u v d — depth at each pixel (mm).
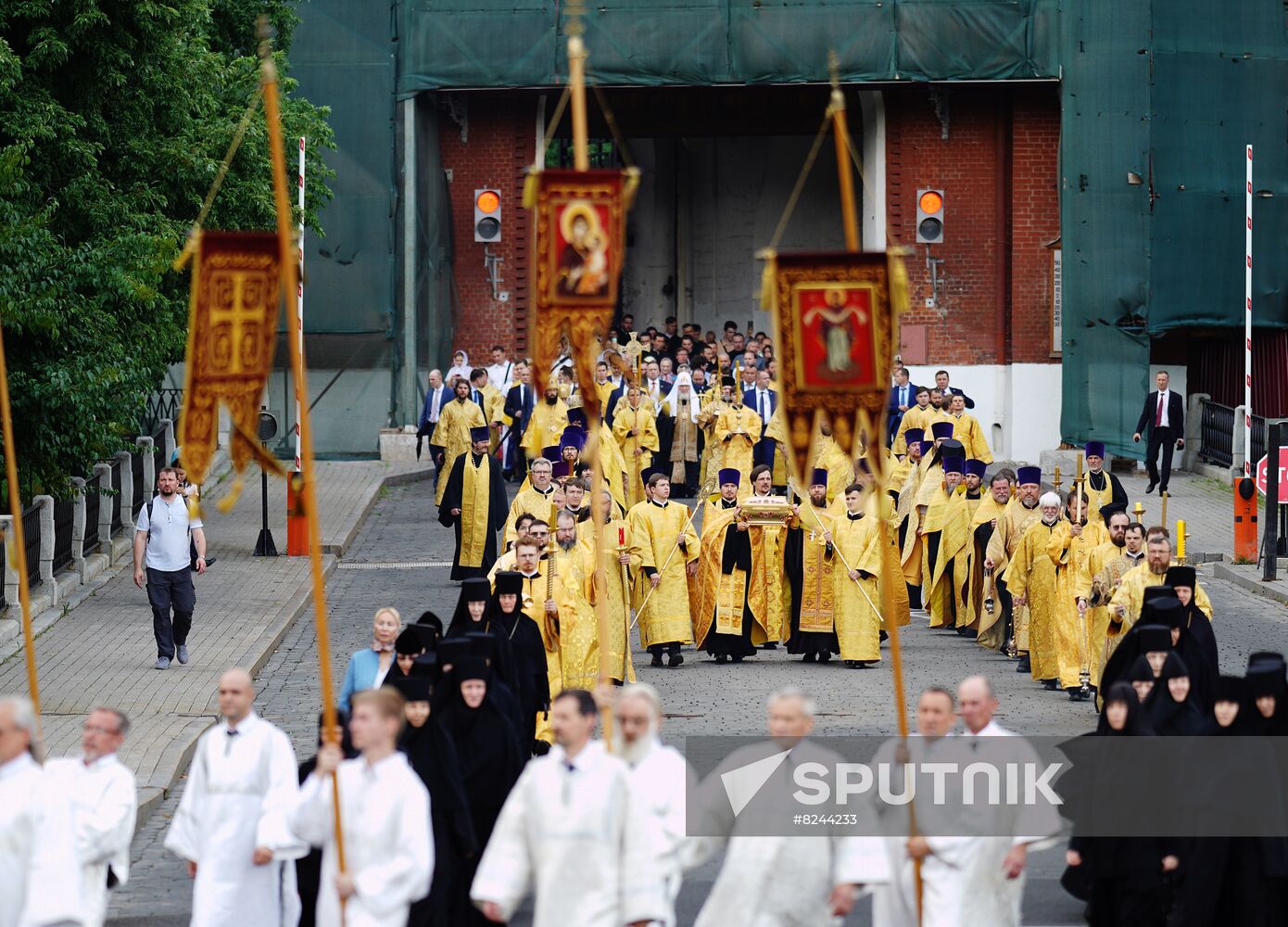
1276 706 29531
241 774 28312
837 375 27359
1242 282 96250
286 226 26016
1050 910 32594
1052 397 98688
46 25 59906
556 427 83000
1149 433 87062
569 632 45531
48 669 51469
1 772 24609
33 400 54344
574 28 29094
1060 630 51344
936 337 99375
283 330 96125
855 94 100062
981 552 60625
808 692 51438
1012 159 98438
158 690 49281
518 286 100125
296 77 95750
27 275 53781
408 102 95875
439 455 81750
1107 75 94938
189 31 71188
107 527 69000
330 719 25844
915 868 25750
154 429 83625
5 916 24328
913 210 99062
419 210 97188
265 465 27953
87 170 61375
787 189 116438
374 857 25328
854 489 56031
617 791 24594
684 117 104875
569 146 116688
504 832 24891
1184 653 36125
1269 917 29219
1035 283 98625
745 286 117562
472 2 96125
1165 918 29766
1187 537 75750
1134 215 95250
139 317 60500
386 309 96000
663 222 117250
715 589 56438
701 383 91188
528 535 45562
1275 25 96188
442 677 32031
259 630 57469
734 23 96188
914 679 53781
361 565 70812
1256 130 96125
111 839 26859
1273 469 67062
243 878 28203
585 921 24250
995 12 95688
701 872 35344
